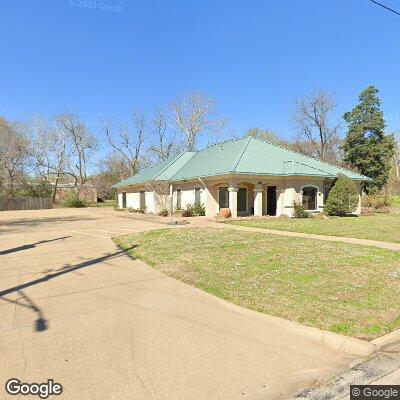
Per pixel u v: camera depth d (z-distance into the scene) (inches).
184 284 259.0
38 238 502.0
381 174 1440.7
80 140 1977.1
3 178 1791.3
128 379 135.4
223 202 918.4
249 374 141.6
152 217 909.8
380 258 331.9
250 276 272.1
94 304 218.5
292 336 176.1
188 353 156.6
